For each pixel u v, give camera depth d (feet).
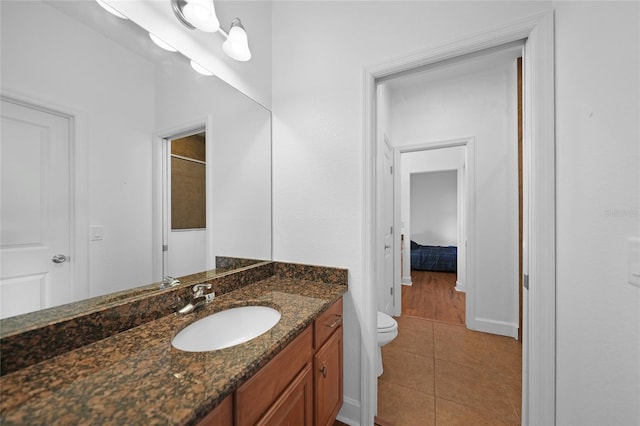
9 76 2.19
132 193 3.21
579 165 2.64
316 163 4.89
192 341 3.02
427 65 4.20
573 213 2.77
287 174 5.18
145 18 3.20
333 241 4.74
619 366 2.01
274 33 5.38
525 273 3.60
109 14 2.90
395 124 9.54
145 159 3.34
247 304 3.77
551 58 3.22
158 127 3.48
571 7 2.80
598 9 2.28
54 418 1.52
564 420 3.03
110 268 2.96
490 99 8.16
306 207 4.99
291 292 4.18
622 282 1.97
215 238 4.32
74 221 2.65
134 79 3.18
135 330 2.81
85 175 2.74
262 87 5.13
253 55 4.91
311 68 4.97
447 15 3.86
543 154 3.26
